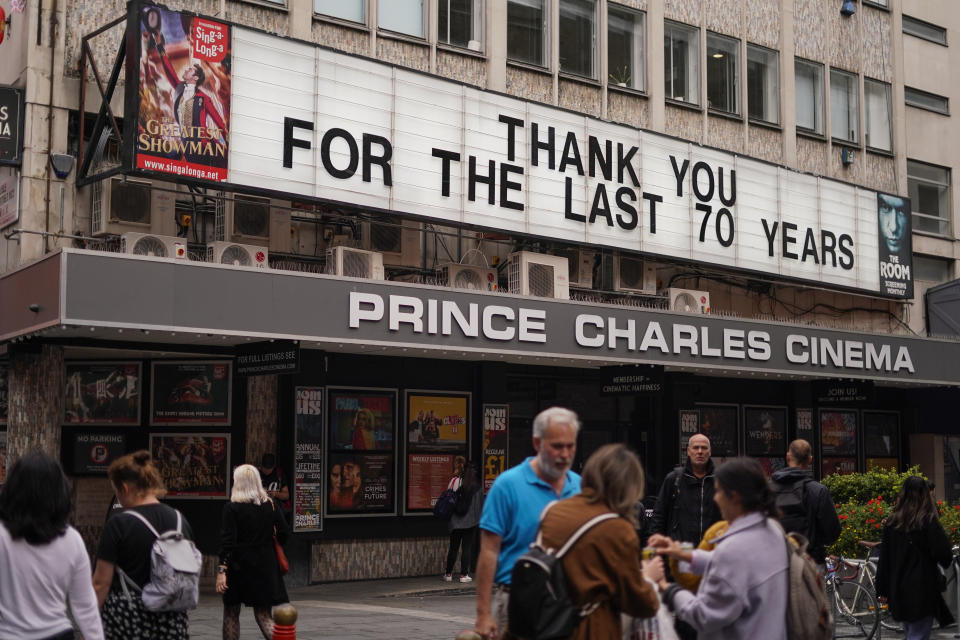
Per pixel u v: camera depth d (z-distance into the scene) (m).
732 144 22.83
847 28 25.59
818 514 8.92
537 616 4.68
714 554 5.23
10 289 14.19
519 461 19.61
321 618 12.65
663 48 21.72
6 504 4.83
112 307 12.95
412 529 17.77
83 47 14.82
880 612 11.48
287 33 17.00
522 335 16.73
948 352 23.69
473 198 17.03
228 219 15.70
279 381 16.67
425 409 18.09
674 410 21.17
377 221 16.83
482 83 19.05
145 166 13.67
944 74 27.81
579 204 18.36
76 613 4.95
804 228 22.17
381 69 16.17
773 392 23.39
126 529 6.24
